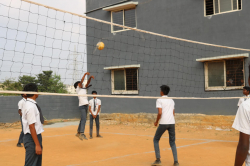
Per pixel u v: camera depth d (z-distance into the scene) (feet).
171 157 19.38
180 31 38.11
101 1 45.83
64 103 48.93
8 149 23.11
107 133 33.22
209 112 35.42
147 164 17.37
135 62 42.22
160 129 16.78
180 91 37.96
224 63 34.27
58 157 19.89
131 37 42.68
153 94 40.42
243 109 8.06
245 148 7.96
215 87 34.94
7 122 43.37
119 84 43.98
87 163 17.85
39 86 37.68
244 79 32.55
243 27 32.94
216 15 35.04
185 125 36.86
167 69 39.24
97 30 46.39
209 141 26.45
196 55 36.55
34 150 11.71
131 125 40.75
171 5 39.04
